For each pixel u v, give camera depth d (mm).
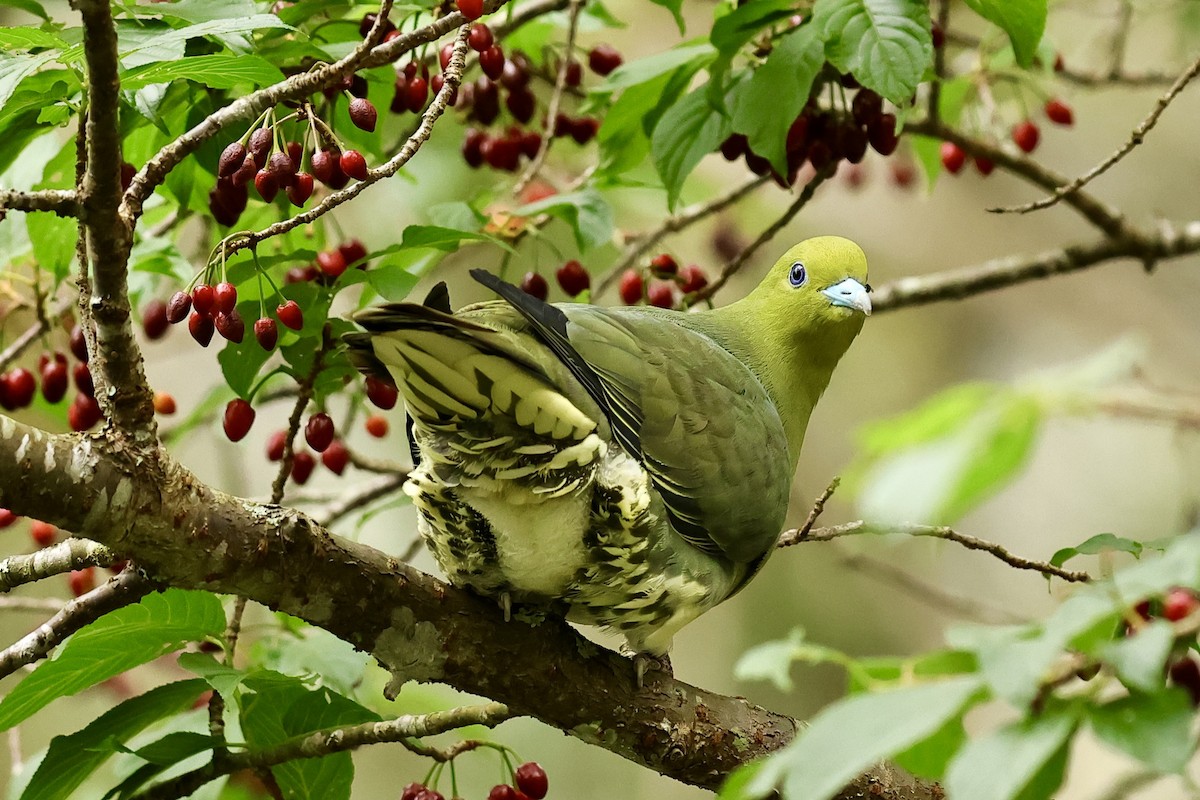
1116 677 4738
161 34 7695
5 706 7547
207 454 18859
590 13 12031
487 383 7090
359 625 7441
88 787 11852
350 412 10812
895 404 21422
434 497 7902
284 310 7707
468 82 11969
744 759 8312
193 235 14672
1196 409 6184
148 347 18078
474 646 7785
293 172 7434
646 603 8602
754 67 10133
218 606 7801
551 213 10469
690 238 18797
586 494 7988
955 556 20547
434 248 8969
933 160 13070
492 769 18266
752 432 9250
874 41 9188
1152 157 21719
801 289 10578
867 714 4305
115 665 7918
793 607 19938
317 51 8422
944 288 13922
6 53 7691
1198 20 15516
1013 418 5043
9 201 6027
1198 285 21781
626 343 8867
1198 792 5914
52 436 6430
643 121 10953
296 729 8156
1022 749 4316
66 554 7336
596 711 8086
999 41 13219
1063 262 13727
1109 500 20234
